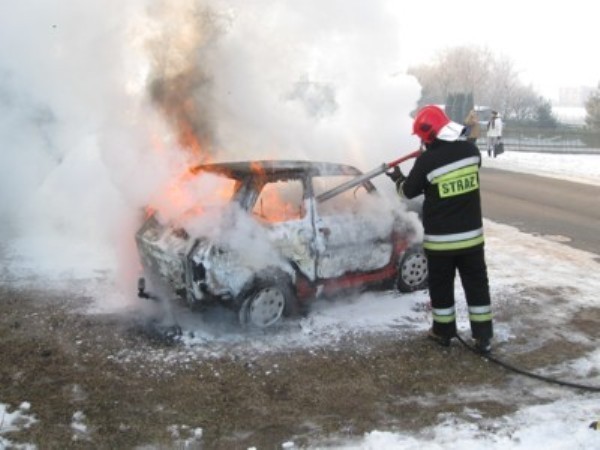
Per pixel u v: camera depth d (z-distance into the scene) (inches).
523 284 259.4
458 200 182.7
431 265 189.2
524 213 418.6
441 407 156.6
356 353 186.1
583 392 167.0
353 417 150.6
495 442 139.6
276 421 147.9
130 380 165.6
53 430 141.3
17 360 176.1
